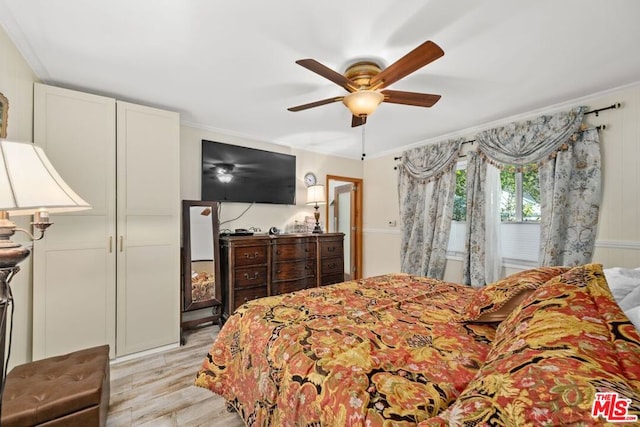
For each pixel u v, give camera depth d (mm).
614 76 2109
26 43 1706
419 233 3814
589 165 2410
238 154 3459
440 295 1892
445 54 1822
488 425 536
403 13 1462
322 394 913
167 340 2568
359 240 4871
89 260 2211
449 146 3457
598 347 635
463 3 1393
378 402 809
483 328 1353
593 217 2383
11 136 1718
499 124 3062
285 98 2518
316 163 4344
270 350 1208
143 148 2467
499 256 3070
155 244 2523
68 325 2119
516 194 3078
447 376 948
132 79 2164
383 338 1226
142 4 1395
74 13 1449
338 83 1727
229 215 3449
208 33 1623
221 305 3078
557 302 892
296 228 4023
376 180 4645
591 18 1488
